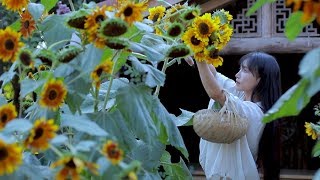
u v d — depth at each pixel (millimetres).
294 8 1199
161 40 2352
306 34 5191
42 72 2182
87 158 1623
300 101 1208
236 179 3545
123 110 2074
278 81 3717
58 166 1643
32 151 1859
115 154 1506
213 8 5125
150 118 2111
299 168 7254
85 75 1980
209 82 3291
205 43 2457
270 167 3678
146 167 2285
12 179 1659
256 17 5270
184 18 2432
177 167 2676
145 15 3486
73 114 2000
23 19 2307
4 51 1805
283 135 7309
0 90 2248
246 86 3709
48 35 2189
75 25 1970
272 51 5227
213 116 3270
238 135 3316
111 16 1902
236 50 5262
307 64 1026
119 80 2404
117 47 1928
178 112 7594
